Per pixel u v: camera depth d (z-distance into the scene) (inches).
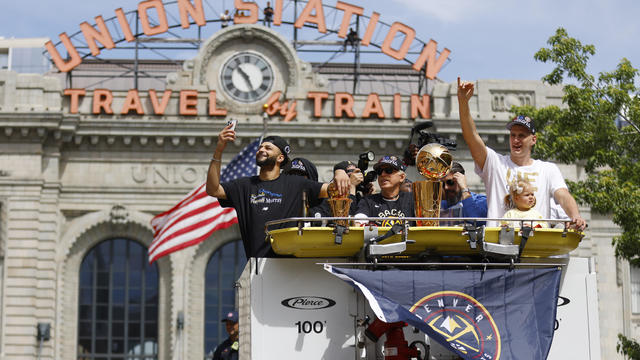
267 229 366.0
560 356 339.6
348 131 1919.3
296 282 338.3
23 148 1891.0
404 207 394.9
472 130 388.5
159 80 2381.9
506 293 334.0
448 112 1943.9
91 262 1920.5
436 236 331.6
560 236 338.3
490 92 1950.1
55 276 1886.1
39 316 1856.5
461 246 336.2
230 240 1932.8
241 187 393.1
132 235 1923.0
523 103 1951.3
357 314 336.2
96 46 2006.6
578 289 343.9
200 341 1883.6
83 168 1930.4
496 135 1910.7
